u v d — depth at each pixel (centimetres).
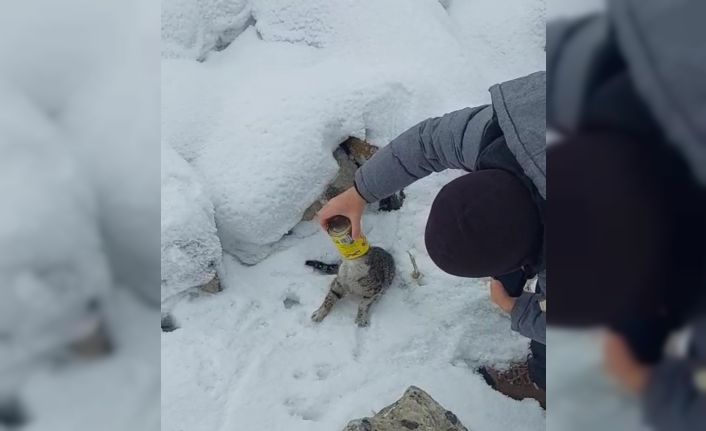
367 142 181
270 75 189
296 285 177
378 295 170
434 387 156
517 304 130
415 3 196
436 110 184
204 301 170
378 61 191
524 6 202
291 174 173
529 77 106
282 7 201
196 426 150
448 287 172
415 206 183
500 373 162
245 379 158
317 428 151
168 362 158
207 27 197
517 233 104
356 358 164
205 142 178
